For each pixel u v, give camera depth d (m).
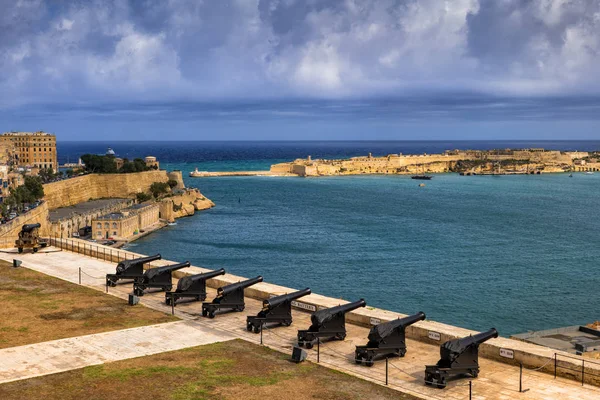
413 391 32.78
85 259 70.38
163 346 39.97
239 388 33.00
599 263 166.38
